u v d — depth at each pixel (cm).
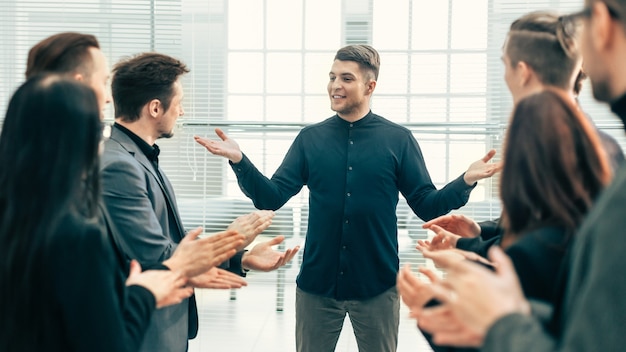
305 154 302
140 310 160
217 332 364
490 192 348
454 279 115
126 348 147
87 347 139
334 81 295
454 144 347
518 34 187
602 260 97
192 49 356
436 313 119
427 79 348
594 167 143
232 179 360
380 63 327
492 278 113
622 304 94
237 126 356
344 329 361
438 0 346
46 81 142
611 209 99
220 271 215
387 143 297
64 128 139
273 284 361
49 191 138
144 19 356
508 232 152
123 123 234
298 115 357
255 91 357
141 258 216
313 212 297
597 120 338
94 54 193
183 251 193
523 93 187
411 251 355
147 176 229
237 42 356
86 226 141
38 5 357
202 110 359
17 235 137
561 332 113
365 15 350
